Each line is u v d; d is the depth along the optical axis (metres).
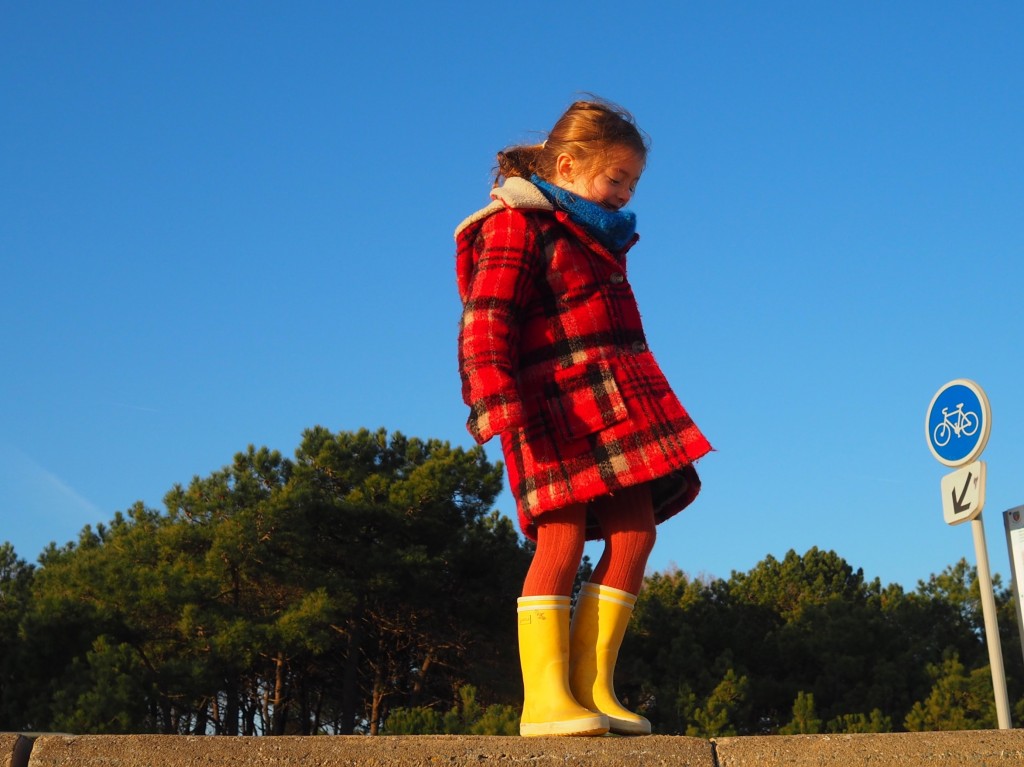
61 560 25.52
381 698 23.56
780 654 24.42
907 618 25.11
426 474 22.52
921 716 19.33
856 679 23.27
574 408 2.61
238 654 19.17
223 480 22.56
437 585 22.02
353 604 20.86
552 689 2.56
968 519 6.75
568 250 2.68
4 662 19.00
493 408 2.47
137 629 19.72
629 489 2.72
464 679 22.84
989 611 6.55
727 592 29.12
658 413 2.63
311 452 23.91
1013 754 2.40
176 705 19.92
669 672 22.02
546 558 2.65
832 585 29.98
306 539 20.59
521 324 2.66
